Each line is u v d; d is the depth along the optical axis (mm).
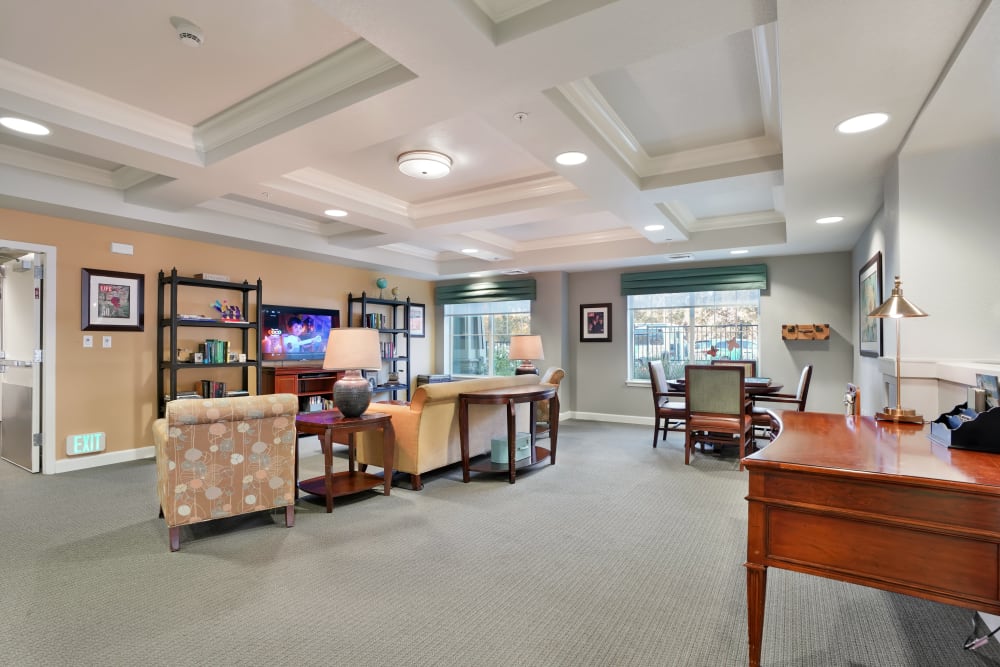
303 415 3654
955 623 1991
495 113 2533
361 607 2092
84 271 4340
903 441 1842
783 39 1731
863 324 4633
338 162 3740
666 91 2719
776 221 5277
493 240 6379
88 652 1778
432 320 8180
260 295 5266
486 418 4484
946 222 2652
